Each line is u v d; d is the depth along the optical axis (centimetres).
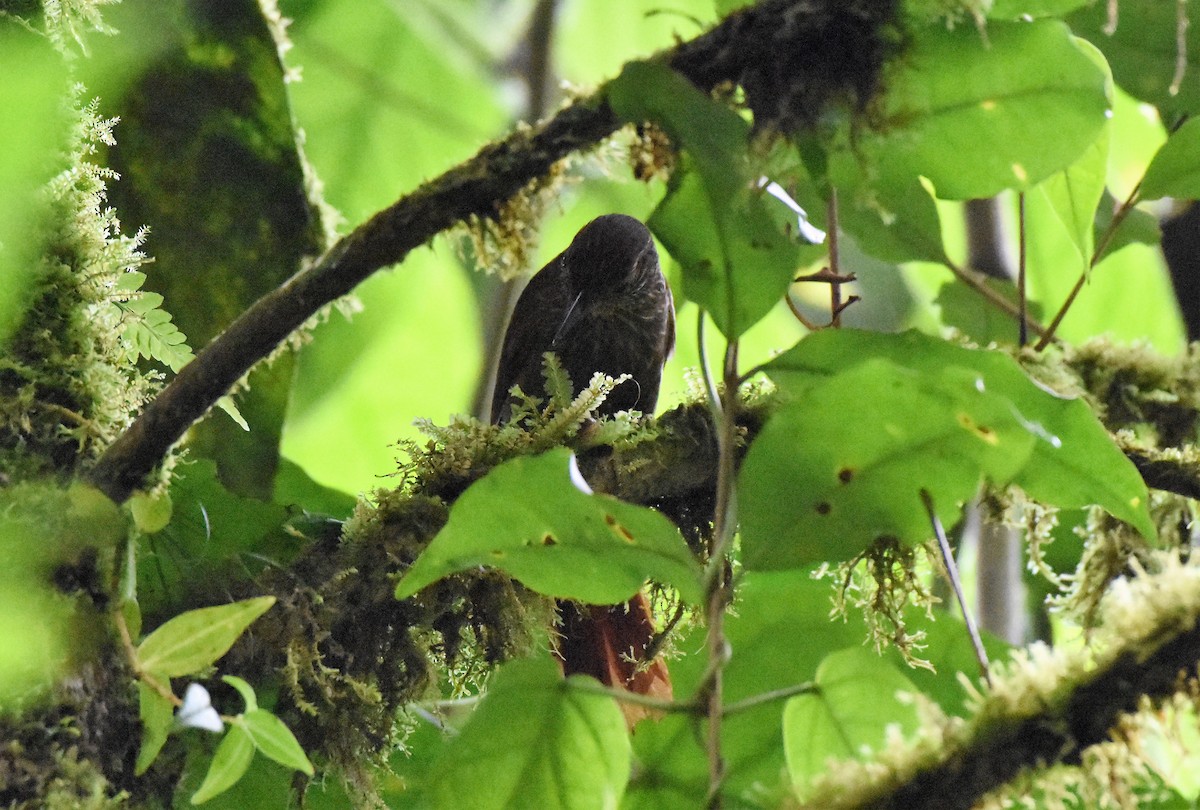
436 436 534
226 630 365
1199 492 538
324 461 1102
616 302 906
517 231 461
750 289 345
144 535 501
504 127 1030
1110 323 1003
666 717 520
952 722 347
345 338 1043
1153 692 338
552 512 335
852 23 354
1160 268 989
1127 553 559
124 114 596
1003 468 333
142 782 423
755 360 1034
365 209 1041
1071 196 469
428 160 1039
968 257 919
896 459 333
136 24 581
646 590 600
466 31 1058
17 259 407
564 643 566
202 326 622
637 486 550
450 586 505
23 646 375
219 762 355
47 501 397
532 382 930
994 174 361
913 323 1049
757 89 365
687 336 1052
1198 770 494
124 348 448
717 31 367
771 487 338
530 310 944
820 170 366
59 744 380
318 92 1021
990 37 343
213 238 615
